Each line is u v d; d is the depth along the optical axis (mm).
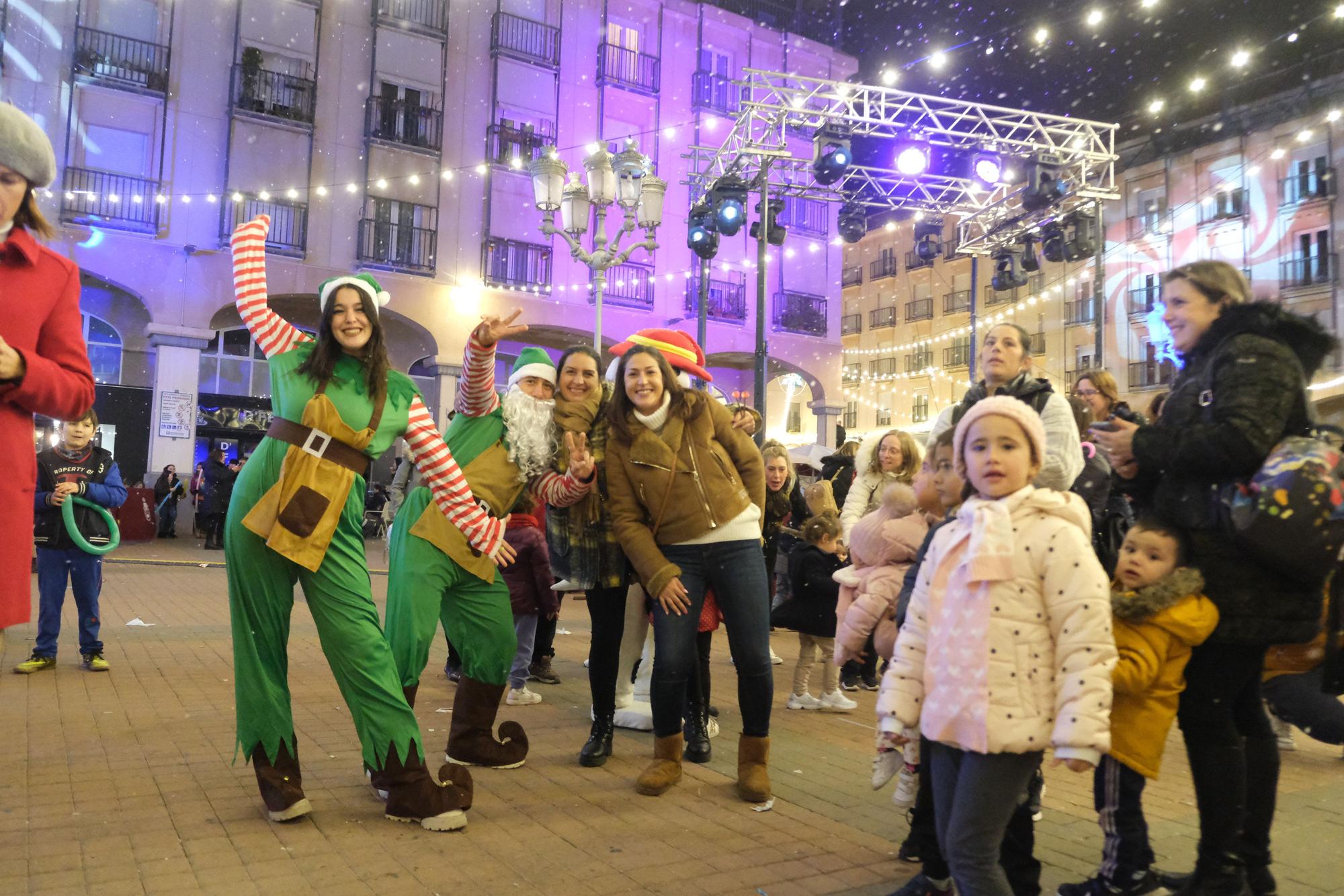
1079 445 3406
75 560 6023
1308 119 26672
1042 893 2822
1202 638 2492
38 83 18750
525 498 4473
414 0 22422
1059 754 2057
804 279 26734
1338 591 2984
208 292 20047
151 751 4129
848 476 7551
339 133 21438
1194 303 2754
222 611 9469
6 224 2174
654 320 24297
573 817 3416
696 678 4395
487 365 3908
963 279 38000
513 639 4008
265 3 20906
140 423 20094
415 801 3209
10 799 3416
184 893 2617
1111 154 16891
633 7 24859
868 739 4871
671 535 3832
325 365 3268
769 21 27922
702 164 25047
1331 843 3332
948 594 2320
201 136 20172
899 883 2875
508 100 23094
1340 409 20969
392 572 3842
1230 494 2492
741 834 3301
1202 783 2625
